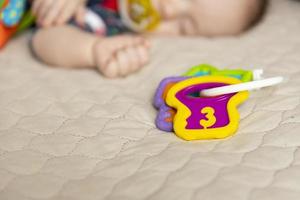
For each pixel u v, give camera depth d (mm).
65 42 536
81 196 354
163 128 417
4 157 394
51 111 450
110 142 406
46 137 415
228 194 346
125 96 470
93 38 540
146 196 350
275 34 576
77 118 438
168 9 613
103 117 437
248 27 632
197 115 411
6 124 434
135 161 383
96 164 384
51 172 377
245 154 383
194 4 609
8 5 551
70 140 410
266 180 357
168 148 394
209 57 539
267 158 376
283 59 514
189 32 632
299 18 611
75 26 588
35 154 397
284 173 362
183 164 376
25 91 483
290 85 461
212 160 376
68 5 575
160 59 542
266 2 646
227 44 568
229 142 397
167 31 637
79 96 473
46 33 552
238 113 418
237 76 462
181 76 465
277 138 396
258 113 428
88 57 529
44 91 482
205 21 619
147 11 623
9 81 502
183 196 347
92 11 616
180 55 547
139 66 521
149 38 600
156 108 449
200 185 355
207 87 436
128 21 638
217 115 409
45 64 546
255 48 548
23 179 372
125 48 520
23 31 613
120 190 356
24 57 555
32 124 432
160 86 452
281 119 417
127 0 626
